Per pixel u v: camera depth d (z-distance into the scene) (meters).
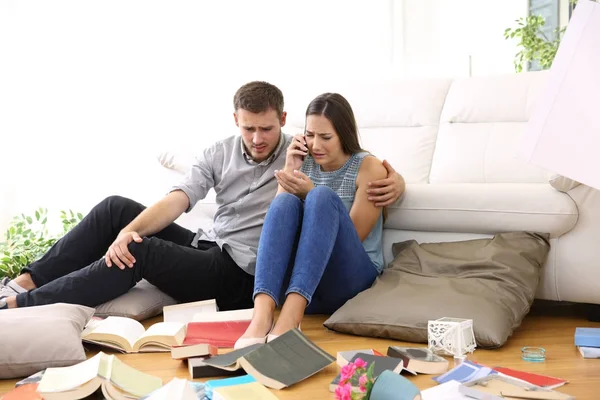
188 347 2.04
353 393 1.53
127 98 4.39
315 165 2.72
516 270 2.45
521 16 4.61
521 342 2.29
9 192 4.18
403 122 3.49
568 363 2.03
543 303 2.95
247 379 1.84
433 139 3.39
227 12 4.52
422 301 2.33
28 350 2.01
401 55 4.89
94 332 2.25
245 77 4.58
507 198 2.60
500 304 2.31
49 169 4.27
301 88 4.69
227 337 2.23
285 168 2.62
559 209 2.52
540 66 4.25
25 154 4.22
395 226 2.81
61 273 2.64
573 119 1.87
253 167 2.76
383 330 2.32
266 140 2.67
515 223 2.59
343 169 2.66
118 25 4.36
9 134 4.18
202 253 2.67
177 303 2.77
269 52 4.61
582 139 1.86
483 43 4.90
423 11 4.99
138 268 2.57
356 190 2.66
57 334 2.05
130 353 2.23
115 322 2.34
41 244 3.85
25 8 4.20
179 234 2.87
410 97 3.51
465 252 2.57
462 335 2.12
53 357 2.02
